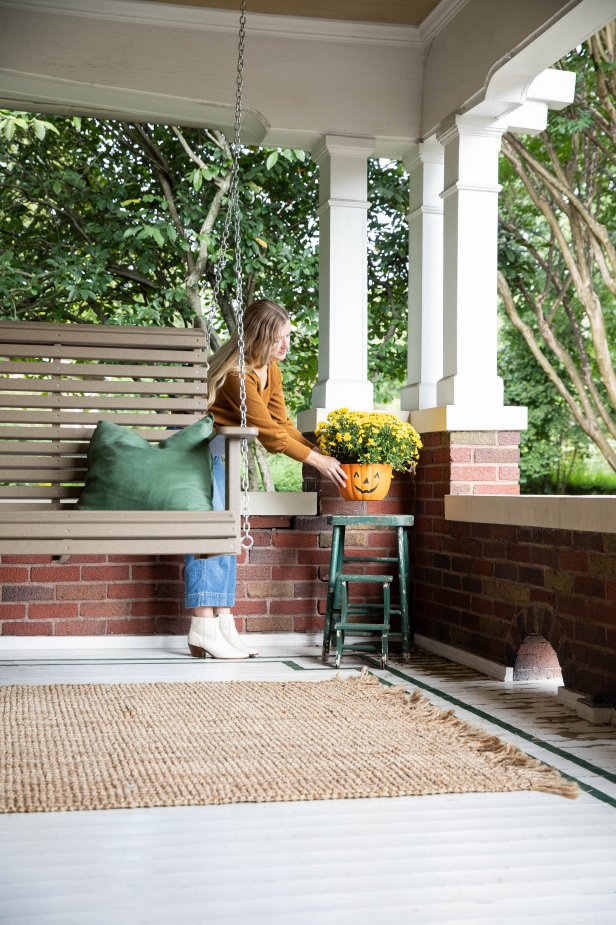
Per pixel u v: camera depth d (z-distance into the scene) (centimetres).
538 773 265
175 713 332
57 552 298
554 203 976
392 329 745
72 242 724
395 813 234
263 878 192
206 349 419
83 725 314
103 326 411
